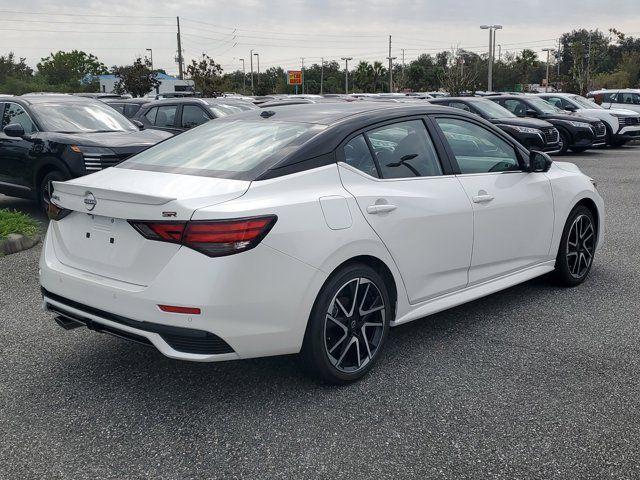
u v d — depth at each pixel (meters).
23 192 8.67
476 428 3.24
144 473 2.89
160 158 4.02
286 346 3.39
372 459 2.98
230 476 2.86
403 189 3.96
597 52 45.88
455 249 4.28
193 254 3.12
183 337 3.15
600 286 5.63
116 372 3.91
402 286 3.96
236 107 12.59
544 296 5.36
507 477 2.84
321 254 3.41
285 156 3.59
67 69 104.25
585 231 5.61
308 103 4.65
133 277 3.30
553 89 53.38
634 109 24.80
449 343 4.36
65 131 8.64
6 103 9.19
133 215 3.25
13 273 6.05
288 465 2.94
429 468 2.91
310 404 3.51
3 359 4.11
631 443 3.10
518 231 4.82
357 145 3.86
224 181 3.44
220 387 3.72
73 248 3.65
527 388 3.68
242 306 3.18
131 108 14.70
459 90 38.22
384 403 3.52
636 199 10.39
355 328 3.72
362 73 64.38
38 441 3.15
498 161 4.80
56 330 4.61
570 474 2.86
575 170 5.67
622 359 4.08
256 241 3.19
